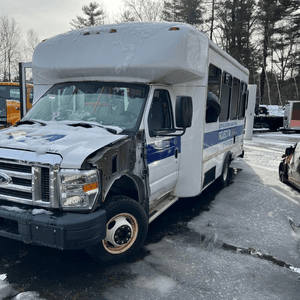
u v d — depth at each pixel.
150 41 4.15
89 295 3.21
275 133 24.06
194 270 3.75
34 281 3.43
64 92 4.57
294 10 33.94
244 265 3.92
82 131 3.76
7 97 12.09
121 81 4.36
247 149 14.62
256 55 37.03
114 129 3.84
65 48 4.59
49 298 3.15
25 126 4.11
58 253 4.06
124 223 3.75
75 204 3.14
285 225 5.36
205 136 5.71
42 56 4.77
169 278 3.56
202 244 4.48
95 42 4.41
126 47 4.21
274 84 46.78
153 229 5.00
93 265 3.79
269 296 3.31
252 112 18.05
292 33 35.28
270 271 3.80
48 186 3.18
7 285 3.34
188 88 5.09
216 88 6.13
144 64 4.07
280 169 8.64
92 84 4.46
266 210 6.11
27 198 3.27
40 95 5.05
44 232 3.06
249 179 8.67
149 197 4.30
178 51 4.10
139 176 3.93
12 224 3.38
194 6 34.31
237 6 33.44
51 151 3.21
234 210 6.05
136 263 3.87
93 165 3.18
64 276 3.54
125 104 4.17
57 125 4.02
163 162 4.61
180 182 5.37
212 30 35.22
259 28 34.97
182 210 5.97
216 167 6.83
